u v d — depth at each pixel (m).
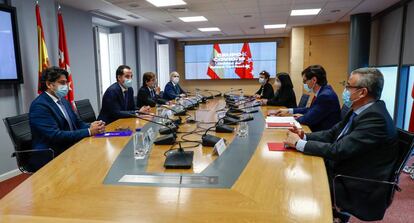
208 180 1.28
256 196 1.11
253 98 5.25
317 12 5.52
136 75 7.00
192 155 1.56
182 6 4.79
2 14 3.15
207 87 9.39
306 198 1.08
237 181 1.26
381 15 5.80
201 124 2.63
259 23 6.61
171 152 1.63
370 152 1.57
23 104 3.49
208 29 7.43
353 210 1.57
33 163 2.15
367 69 1.64
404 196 2.71
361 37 5.73
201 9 5.03
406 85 5.02
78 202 1.08
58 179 1.32
